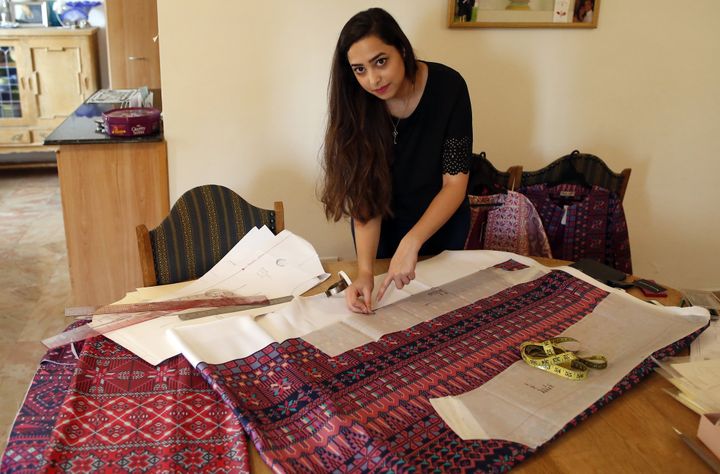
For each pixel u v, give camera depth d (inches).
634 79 105.0
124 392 43.1
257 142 98.2
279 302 56.6
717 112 109.0
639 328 52.2
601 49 102.3
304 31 93.9
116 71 149.8
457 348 49.2
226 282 60.8
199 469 36.3
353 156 61.9
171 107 94.2
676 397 43.9
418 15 96.1
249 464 36.6
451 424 39.8
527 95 103.0
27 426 40.1
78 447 37.5
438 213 61.1
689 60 105.1
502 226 91.4
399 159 65.7
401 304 56.5
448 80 63.8
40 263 133.6
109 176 96.3
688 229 116.6
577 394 43.3
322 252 106.4
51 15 181.5
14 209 165.0
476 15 96.1
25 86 176.2
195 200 68.6
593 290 58.8
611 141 108.3
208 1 90.2
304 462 36.4
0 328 107.1
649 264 118.2
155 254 65.1
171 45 91.4
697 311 53.6
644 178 111.7
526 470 36.6
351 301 55.0
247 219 70.2
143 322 52.1
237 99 95.5
